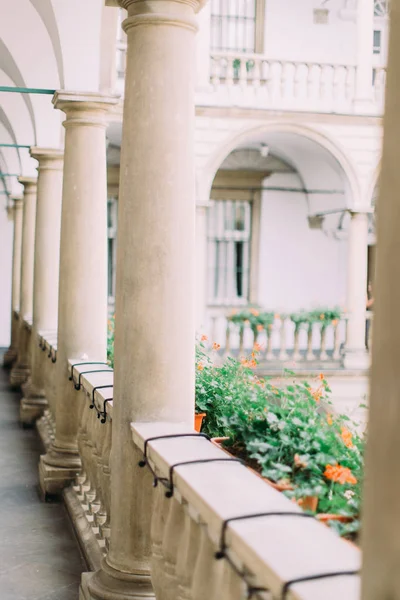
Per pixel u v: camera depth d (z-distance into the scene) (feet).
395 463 5.19
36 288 39.60
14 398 48.08
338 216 71.67
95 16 24.84
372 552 5.41
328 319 61.98
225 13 64.69
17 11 31.91
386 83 5.35
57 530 23.52
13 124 46.50
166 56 15.10
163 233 15.28
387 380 5.25
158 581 13.25
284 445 15.83
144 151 15.20
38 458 32.83
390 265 5.24
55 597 18.53
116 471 16.02
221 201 70.90
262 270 71.61
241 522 10.13
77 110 25.93
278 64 61.52
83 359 26.96
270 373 59.21
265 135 64.23
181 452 13.48
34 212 51.13
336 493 13.85
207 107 58.65
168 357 15.52
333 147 60.39
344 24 65.62
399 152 5.17
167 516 13.20
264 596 9.42
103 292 27.32
